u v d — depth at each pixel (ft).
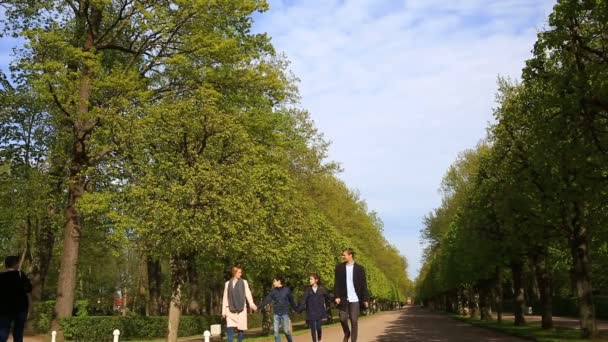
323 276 129.49
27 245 115.14
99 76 77.46
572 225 73.15
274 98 93.35
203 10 81.15
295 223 87.97
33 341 80.23
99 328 81.10
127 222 60.18
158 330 94.27
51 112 100.12
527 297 231.30
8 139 103.91
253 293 121.39
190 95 81.87
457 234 131.54
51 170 102.17
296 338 85.10
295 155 142.61
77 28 87.97
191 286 129.70
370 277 232.12
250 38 90.38
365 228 232.12
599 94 52.70
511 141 80.28
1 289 38.01
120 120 64.85
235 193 61.77
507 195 79.61
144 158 62.95
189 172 60.13
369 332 98.37
